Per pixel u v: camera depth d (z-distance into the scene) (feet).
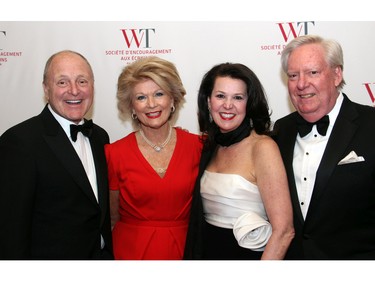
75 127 6.72
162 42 9.98
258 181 6.15
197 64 9.96
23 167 5.89
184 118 10.07
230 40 9.88
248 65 9.89
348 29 9.66
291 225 5.94
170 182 7.20
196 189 6.89
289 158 6.72
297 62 6.43
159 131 7.50
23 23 10.06
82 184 6.28
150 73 6.93
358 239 6.15
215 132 7.04
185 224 7.39
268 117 6.67
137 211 7.26
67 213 6.22
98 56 10.05
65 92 6.48
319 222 6.22
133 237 7.23
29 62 10.12
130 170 7.32
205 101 7.02
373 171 6.02
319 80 6.32
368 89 9.71
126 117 7.99
